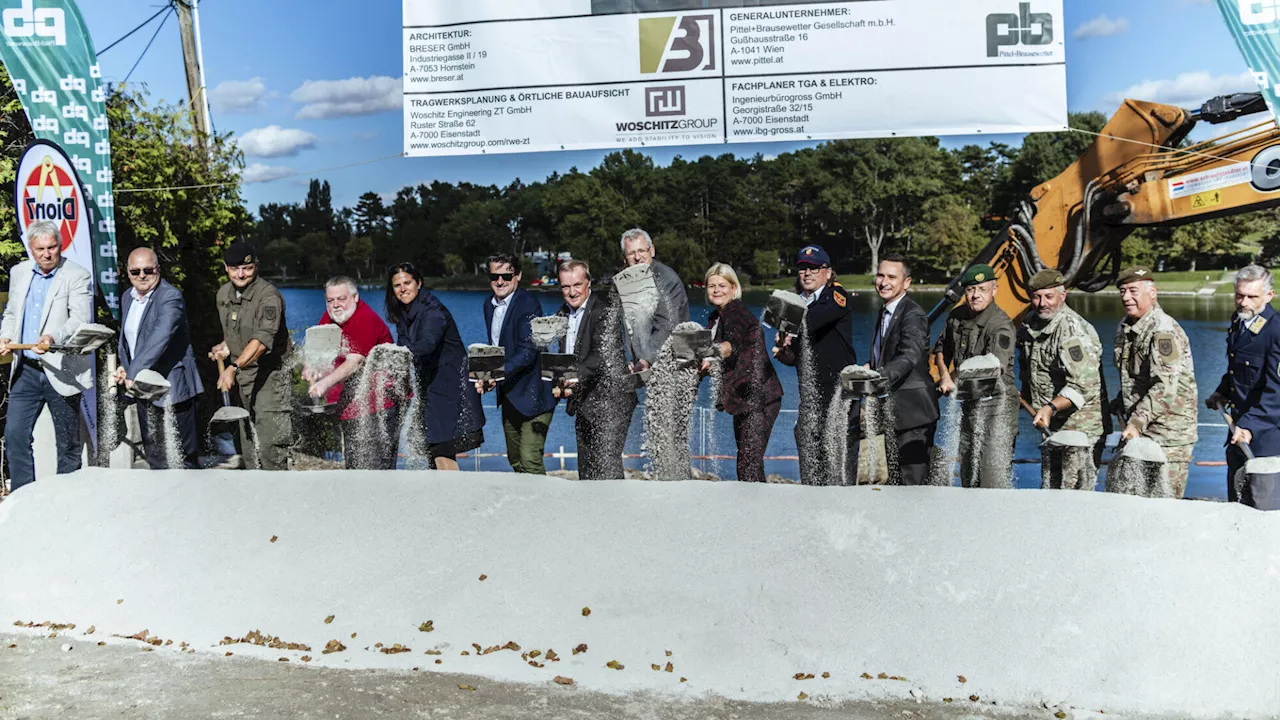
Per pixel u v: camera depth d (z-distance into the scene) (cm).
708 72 551
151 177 864
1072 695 330
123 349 610
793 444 827
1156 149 664
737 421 524
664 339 536
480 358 528
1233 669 330
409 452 591
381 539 426
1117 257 704
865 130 546
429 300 575
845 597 371
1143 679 331
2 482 692
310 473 481
